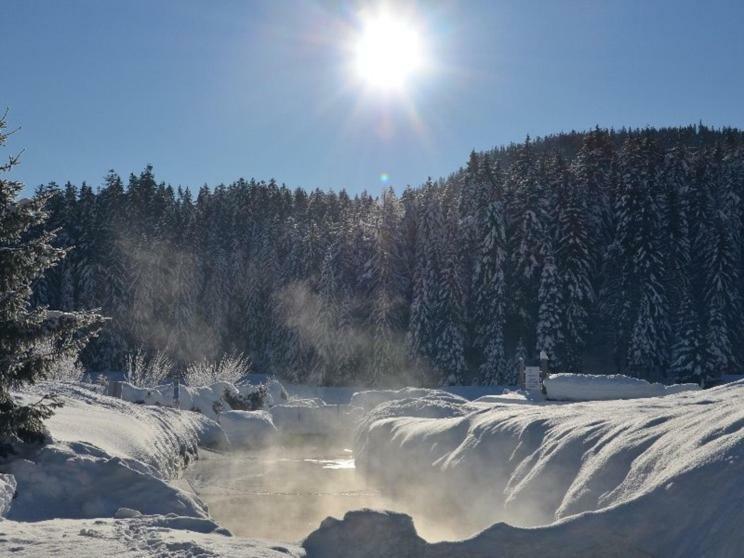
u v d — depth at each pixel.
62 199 65.75
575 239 53.03
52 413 10.62
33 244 10.15
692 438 6.24
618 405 10.24
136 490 9.59
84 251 63.56
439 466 11.23
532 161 67.19
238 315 70.12
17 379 10.17
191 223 72.81
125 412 17.28
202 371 35.00
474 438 10.76
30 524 6.93
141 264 65.12
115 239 64.38
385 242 60.41
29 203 10.25
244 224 77.69
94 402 17.36
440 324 54.12
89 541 6.08
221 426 22.92
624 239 54.69
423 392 26.11
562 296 51.62
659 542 5.41
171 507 9.30
